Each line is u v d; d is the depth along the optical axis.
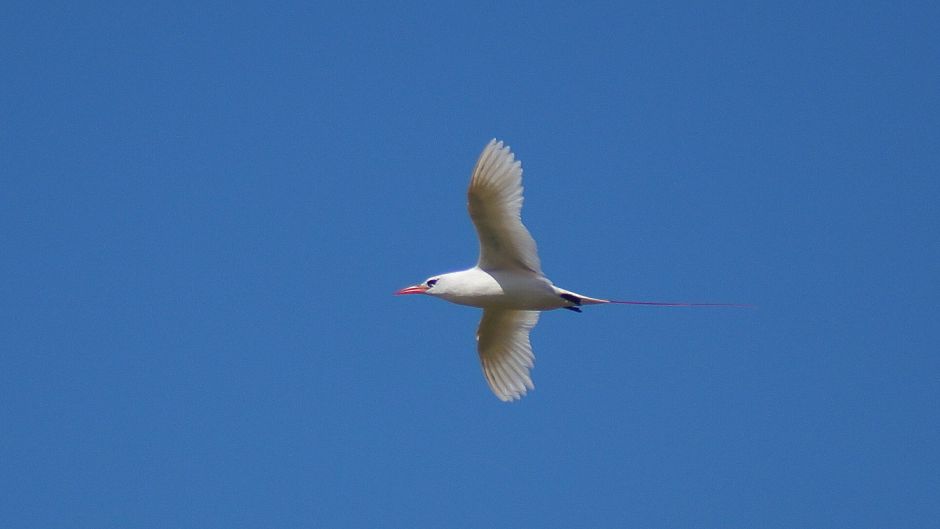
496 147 18.73
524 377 21.28
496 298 19.56
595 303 19.50
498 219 19.09
